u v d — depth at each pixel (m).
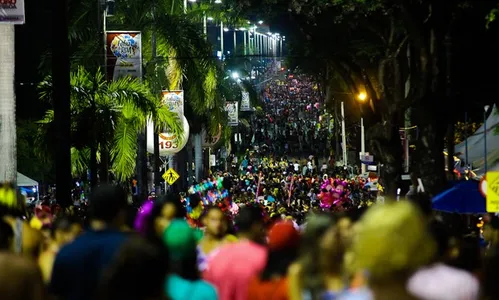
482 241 20.38
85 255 8.99
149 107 41.16
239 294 10.96
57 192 30.31
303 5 38.59
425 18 30.81
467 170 33.09
